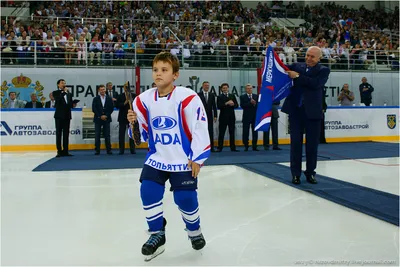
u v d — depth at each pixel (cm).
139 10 2045
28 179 577
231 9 2292
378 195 438
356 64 1530
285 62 1464
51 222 350
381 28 2453
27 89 1305
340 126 1316
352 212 373
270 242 291
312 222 341
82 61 1358
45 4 2066
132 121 257
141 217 366
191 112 249
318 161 769
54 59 1324
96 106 975
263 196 449
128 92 264
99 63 1364
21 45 1383
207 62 1433
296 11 2461
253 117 1021
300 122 513
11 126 1105
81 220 356
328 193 450
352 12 2516
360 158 816
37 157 918
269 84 461
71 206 409
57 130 924
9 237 308
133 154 980
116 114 1180
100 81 1348
